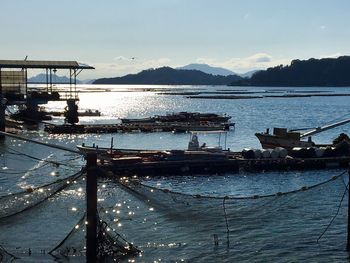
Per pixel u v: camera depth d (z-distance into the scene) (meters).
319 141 81.50
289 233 29.61
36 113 99.81
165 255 26.61
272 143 64.38
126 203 34.03
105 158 49.84
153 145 77.00
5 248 27.09
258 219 30.77
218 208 29.59
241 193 43.06
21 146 68.69
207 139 85.06
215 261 26.05
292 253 27.14
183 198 28.91
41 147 67.75
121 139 82.94
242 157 54.34
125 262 25.53
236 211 30.83
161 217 29.83
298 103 199.50
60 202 32.34
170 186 45.28
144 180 47.41
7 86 95.69
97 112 129.50
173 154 51.19
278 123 116.88
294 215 32.41
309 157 54.97
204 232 29.27
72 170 50.03
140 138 84.81
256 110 162.12
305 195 35.09
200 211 29.25
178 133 92.94
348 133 93.00
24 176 47.47
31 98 98.25
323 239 29.08
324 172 52.12
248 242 28.27
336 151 55.75
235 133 94.94
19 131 87.62
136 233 28.94
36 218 30.11
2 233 28.86
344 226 31.23
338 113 147.25
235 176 49.88
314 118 130.38
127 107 188.25
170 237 28.75
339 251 27.50
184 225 29.25
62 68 95.44
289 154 55.53
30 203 29.91
